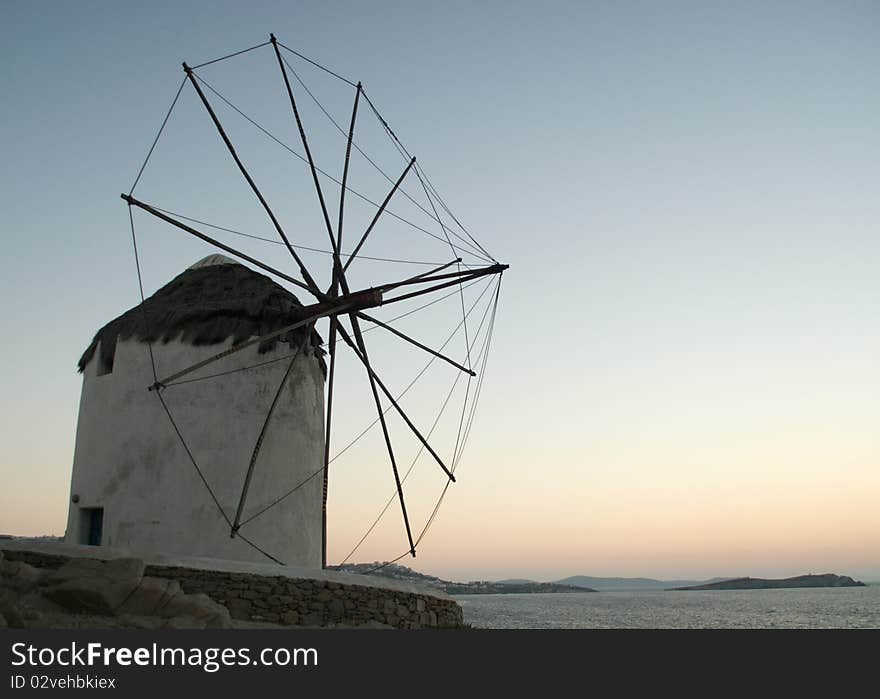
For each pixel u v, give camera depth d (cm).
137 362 1727
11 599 1088
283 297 1872
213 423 1681
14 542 1230
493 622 5788
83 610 1103
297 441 1786
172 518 1622
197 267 1958
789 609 9019
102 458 1700
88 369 1839
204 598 1199
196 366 1480
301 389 1833
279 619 1291
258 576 1302
